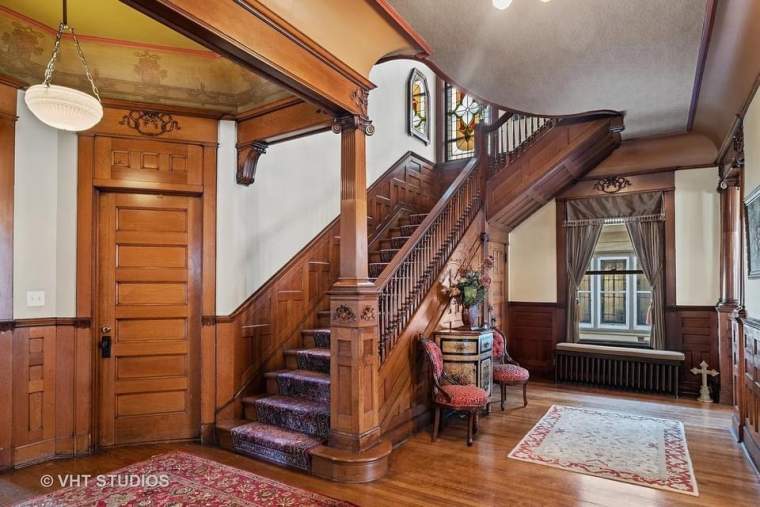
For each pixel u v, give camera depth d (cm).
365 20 282
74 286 362
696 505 271
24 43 338
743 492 287
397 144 639
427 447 365
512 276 677
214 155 400
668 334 568
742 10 258
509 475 311
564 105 443
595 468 323
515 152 569
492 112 665
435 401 381
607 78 378
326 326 485
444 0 274
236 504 270
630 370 569
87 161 368
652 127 517
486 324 552
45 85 254
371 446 320
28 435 338
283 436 347
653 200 584
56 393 352
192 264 399
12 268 336
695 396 536
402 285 394
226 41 214
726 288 513
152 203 390
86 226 366
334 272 518
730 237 509
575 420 438
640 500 277
